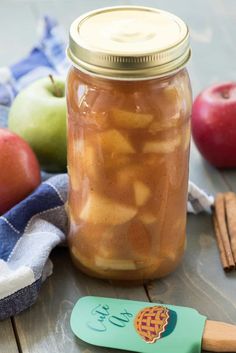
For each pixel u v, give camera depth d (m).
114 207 0.62
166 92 0.58
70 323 0.61
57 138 0.75
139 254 0.64
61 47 0.87
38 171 0.72
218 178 0.78
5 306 0.61
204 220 0.72
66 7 1.06
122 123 0.58
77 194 0.63
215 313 0.62
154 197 0.61
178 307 0.61
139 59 0.56
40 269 0.63
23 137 0.75
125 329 0.60
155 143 0.59
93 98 0.58
